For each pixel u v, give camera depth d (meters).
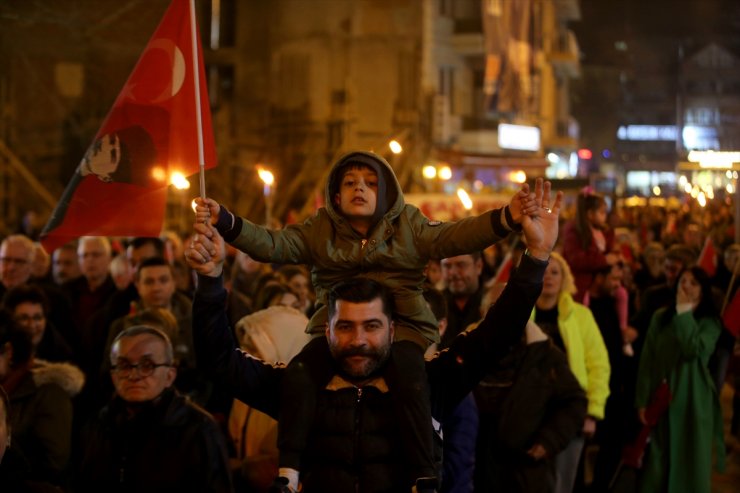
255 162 34.34
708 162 12.73
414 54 33.59
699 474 7.48
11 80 30.39
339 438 3.40
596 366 7.02
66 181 30.92
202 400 6.25
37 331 6.50
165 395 4.72
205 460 4.67
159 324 6.38
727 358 8.09
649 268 12.18
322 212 3.66
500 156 32.22
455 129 39.09
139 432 4.68
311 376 3.44
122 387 4.66
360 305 3.36
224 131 34.56
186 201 30.72
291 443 3.37
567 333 6.92
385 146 32.94
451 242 3.49
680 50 99.19
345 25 33.75
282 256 3.57
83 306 9.25
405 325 3.60
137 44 31.61
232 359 3.57
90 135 31.06
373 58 33.62
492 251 13.88
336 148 33.28
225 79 35.12
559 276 6.98
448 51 38.91
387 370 3.43
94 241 9.23
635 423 8.02
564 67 54.12
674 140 100.88
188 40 4.06
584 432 6.96
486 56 34.09
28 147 30.52
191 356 7.00
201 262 3.41
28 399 5.32
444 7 38.84
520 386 6.19
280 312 5.64
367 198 3.50
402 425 3.35
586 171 68.56
